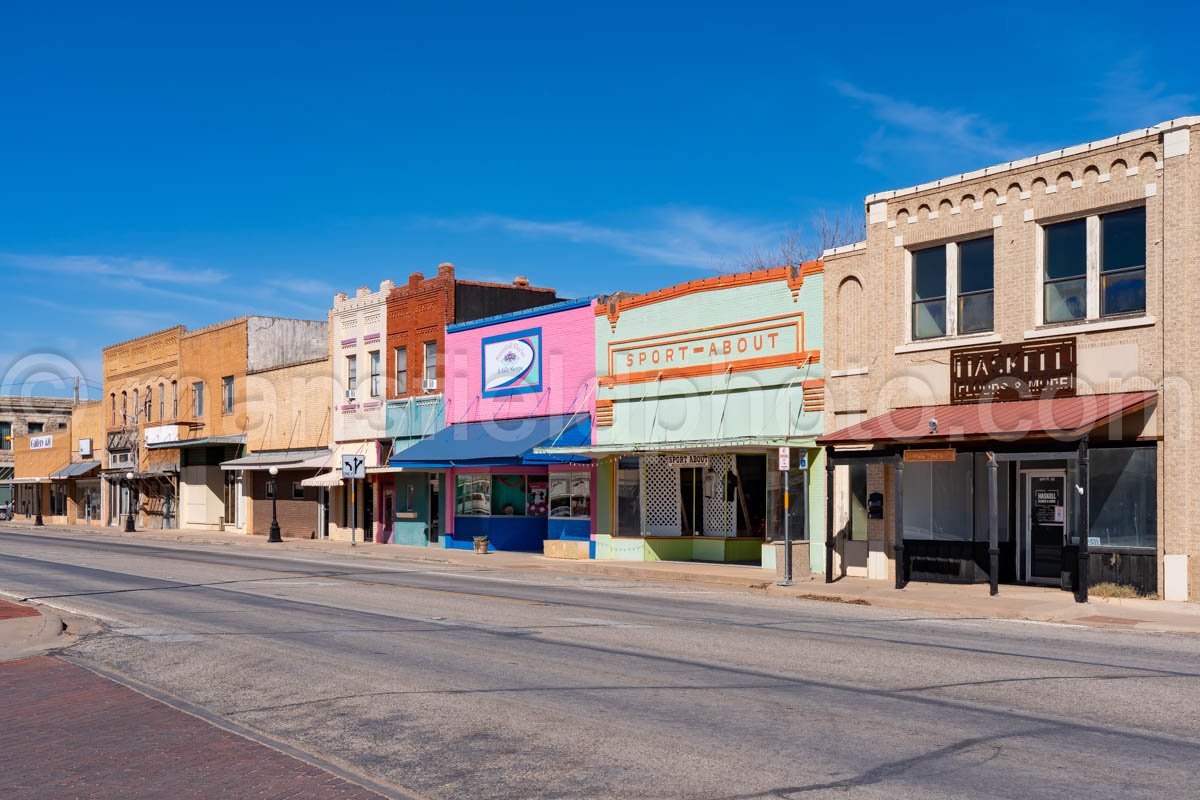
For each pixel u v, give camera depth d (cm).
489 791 722
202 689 1107
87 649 1375
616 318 3138
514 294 4019
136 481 6097
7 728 926
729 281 2791
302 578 2434
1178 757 786
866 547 2414
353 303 4316
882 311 2402
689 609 1834
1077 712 943
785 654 1284
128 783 745
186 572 2602
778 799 690
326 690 1074
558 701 1002
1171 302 1922
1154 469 1950
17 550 3606
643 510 3030
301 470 4584
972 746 820
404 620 1631
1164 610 1811
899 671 1161
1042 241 2141
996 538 2006
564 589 2234
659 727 892
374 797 705
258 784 738
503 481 3591
